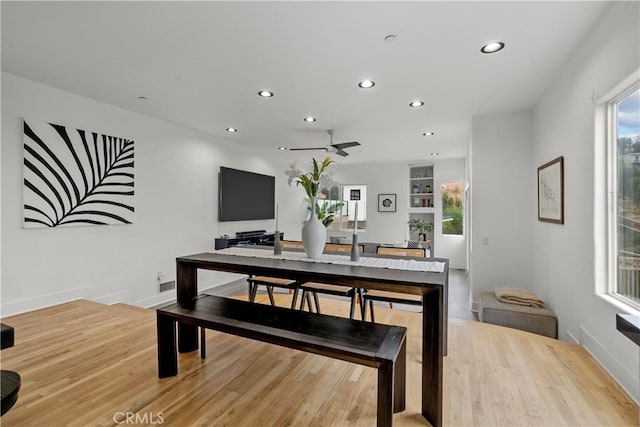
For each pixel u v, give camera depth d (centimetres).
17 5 184
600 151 213
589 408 171
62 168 321
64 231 328
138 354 229
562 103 272
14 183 288
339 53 243
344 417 165
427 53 242
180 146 461
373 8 187
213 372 208
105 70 274
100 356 226
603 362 210
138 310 320
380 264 216
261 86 308
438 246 759
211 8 188
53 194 315
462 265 734
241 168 592
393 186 802
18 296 295
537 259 358
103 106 358
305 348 158
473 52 240
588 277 229
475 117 403
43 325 277
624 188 200
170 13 193
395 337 164
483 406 174
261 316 196
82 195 339
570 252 261
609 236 212
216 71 276
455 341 257
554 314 299
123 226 384
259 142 567
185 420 161
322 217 245
